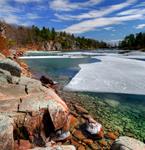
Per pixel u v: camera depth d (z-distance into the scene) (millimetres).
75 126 7406
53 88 13305
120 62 29812
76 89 13250
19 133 5500
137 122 8406
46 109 6117
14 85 8125
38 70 22938
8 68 11148
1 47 23516
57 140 6180
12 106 6012
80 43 156125
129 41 120562
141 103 10750
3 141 4613
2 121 4949
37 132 5832
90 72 19906
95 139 6723
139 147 5156
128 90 13148
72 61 35469
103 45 165500
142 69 22219
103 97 11688
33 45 119000
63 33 160625
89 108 9734
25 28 129750
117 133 7359
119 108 9961
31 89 7773
